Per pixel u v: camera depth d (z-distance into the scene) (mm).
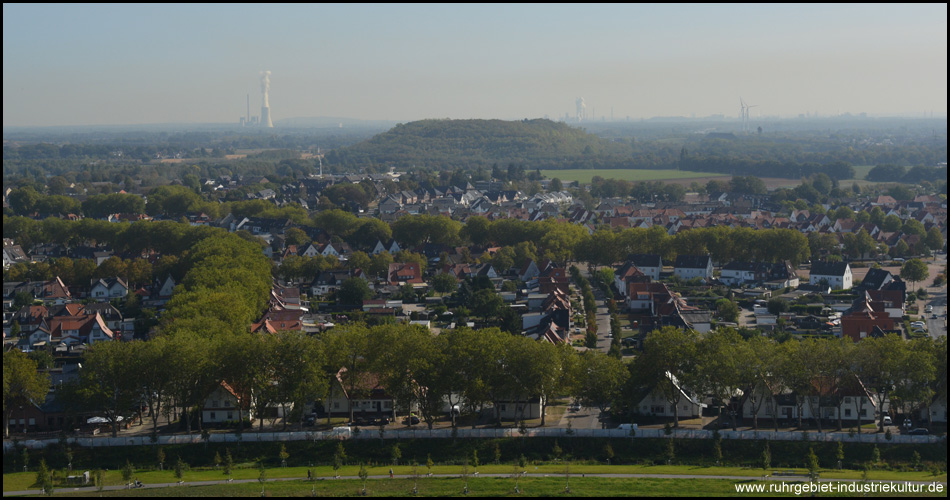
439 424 188875
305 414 193000
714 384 181125
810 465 162250
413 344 184250
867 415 184250
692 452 173000
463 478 158375
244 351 181625
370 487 153375
